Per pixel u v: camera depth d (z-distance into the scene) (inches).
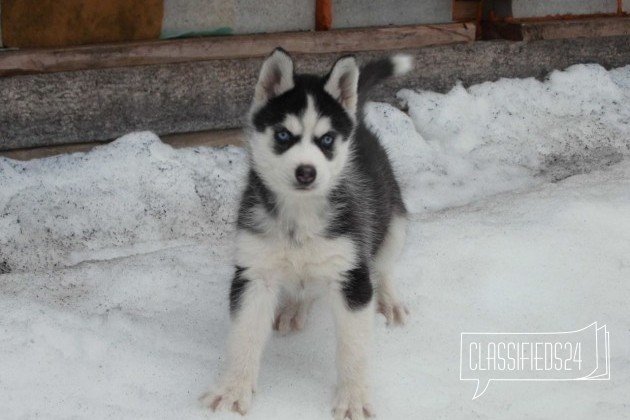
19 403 63.1
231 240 81.0
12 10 86.3
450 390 65.8
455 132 97.8
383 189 72.3
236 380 63.5
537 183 93.4
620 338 71.2
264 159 65.2
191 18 93.0
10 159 85.2
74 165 84.9
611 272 77.0
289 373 66.4
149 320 70.5
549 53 105.6
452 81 102.1
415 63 100.1
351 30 97.4
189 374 65.9
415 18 103.4
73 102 87.4
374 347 68.9
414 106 99.3
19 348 66.7
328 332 70.3
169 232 82.9
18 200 81.4
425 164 93.4
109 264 76.5
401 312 71.7
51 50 86.4
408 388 65.4
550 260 77.4
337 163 65.6
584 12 112.0
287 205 64.6
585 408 64.6
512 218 82.7
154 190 84.3
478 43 102.7
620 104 104.1
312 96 65.3
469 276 75.9
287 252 64.6
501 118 100.4
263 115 65.9
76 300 72.9
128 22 90.5
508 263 76.9
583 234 80.1
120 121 89.2
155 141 88.1
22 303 70.5
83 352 67.0
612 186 87.6
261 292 65.5
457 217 83.4
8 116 85.8
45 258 79.0
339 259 64.9
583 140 99.4
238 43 92.3
